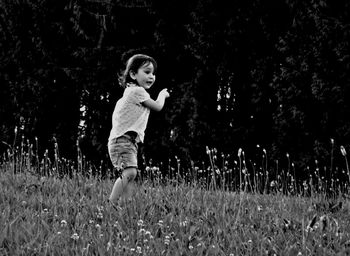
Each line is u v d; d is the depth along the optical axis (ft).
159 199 18.65
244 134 45.39
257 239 13.37
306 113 40.91
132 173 17.97
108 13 49.42
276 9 45.09
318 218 16.76
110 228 13.25
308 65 40.70
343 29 39.40
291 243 13.38
